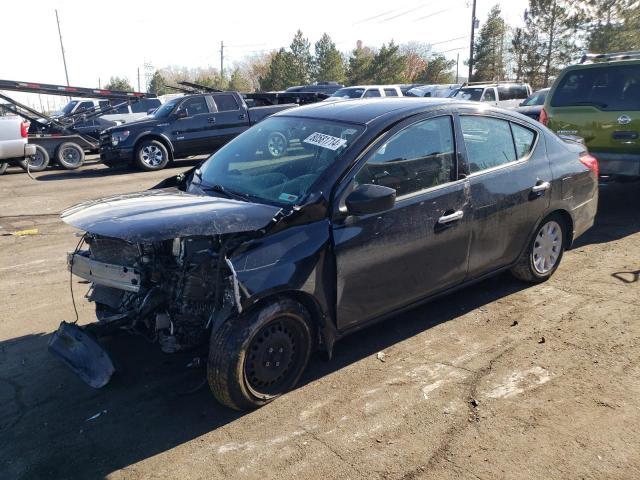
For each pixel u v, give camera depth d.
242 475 2.83
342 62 61.16
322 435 3.12
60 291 5.41
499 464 2.84
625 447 2.94
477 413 3.28
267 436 3.13
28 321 4.70
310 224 3.38
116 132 13.70
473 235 4.21
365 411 3.33
